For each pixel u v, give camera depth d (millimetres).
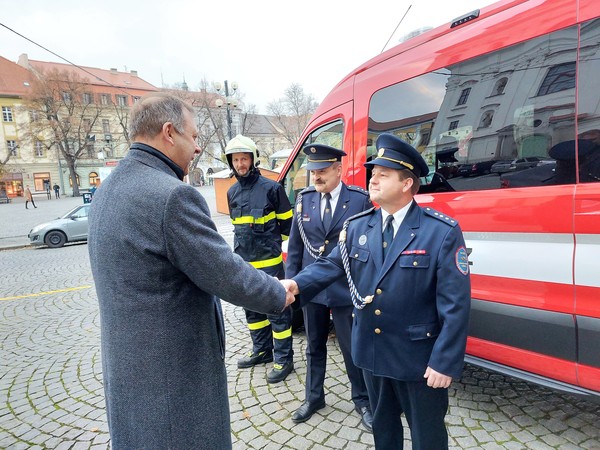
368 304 1532
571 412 2297
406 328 1454
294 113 45781
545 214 1812
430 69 2324
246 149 2783
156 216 1084
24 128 40250
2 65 45219
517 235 1941
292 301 1539
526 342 1952
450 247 1391
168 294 1140
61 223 10945
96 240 1157
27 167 44594
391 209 1517
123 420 1173
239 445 2189
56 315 4789
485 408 2393
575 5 1693
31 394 2947
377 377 1615
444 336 1351
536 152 1851
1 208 27266
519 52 1897
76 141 41406
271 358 3238
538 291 1874
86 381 3109
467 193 2158
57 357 3582
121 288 1123
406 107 2486
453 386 2668
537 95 1835
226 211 15023
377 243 1550
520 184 1923
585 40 1665
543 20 1802
